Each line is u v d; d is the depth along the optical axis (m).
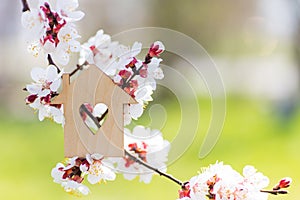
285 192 1.77
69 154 1.59
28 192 5.74
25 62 9.13
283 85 9.91
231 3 10.79
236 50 10.92
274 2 10.32
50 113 1.69
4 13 9.48
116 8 9.80
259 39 10.78
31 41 1.70
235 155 6.80
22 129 8.11
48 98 1.67
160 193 5.44
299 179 6.10
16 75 9.27
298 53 10.06
